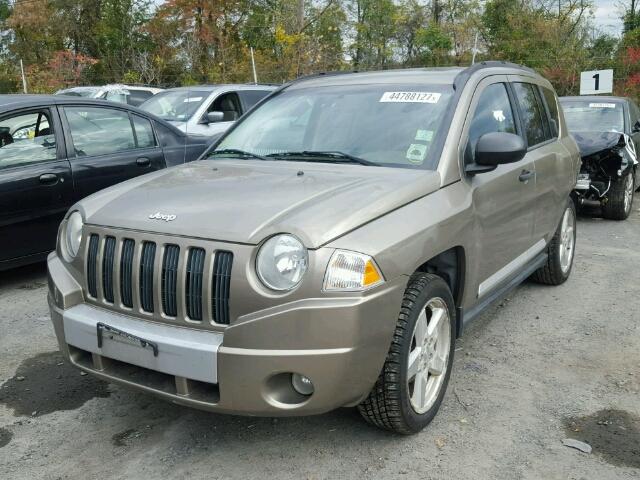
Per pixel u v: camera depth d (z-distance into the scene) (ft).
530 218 15.81
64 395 13.03
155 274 10.00
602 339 15.80
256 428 11.62
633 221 31.07
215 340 9.50
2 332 16.44
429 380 11.67
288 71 86.89
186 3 96.37
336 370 9.25
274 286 9.31
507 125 15.15
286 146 13.82
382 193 10.66
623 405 12.44
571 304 18.37
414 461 10.58
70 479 10.26
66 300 10.97
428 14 115.65
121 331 10.07
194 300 9.77
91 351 10.58
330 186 11.02
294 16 99.30
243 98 35.47
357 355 9.37
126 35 126.00
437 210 11.21
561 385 13.30
